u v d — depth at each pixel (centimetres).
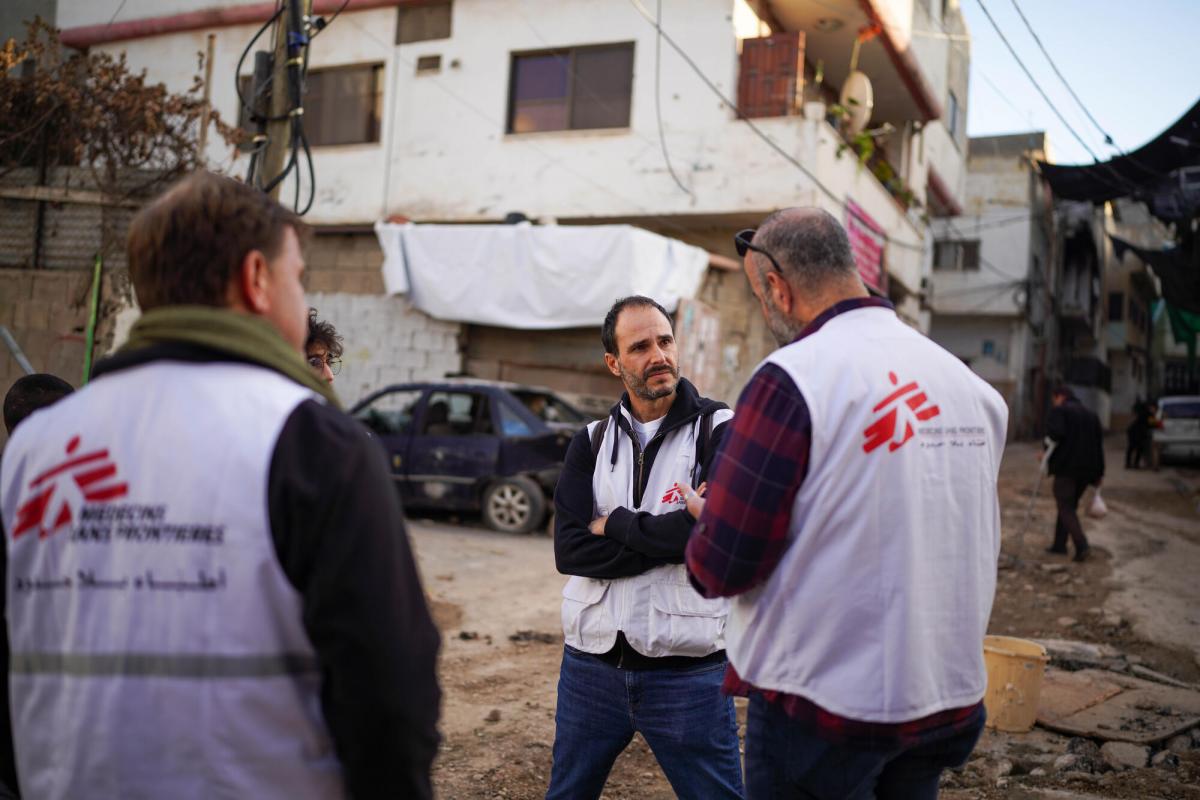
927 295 2292
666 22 1402
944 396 183
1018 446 2823
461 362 1396
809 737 174
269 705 125
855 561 170
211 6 1611
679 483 231
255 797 123
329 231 1525
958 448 183
